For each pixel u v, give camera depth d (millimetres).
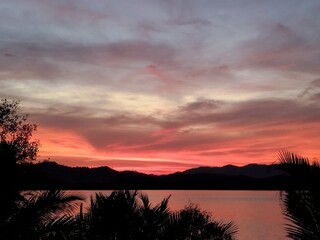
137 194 10273
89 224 9477
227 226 13516
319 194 6582
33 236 7047
